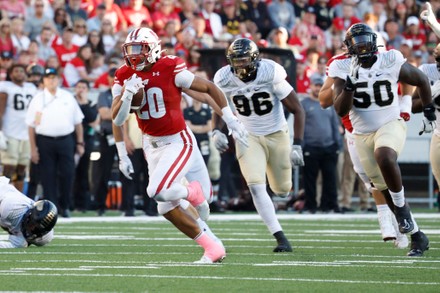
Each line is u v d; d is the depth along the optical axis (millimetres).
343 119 30953
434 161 29594
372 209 53219
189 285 19922
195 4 62000
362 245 30562
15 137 47000
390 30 65125
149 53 24250
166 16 60344
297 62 56562
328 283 20297
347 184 52875
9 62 51188
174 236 34219
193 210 25125
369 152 28000
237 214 49906
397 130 27297
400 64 27156
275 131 29297
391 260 25422
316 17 65438
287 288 19469
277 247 28234
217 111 25234
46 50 55031
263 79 28688
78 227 39125
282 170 29812
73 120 46062
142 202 51844
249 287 19609
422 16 29969
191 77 24484
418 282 20484
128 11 59750
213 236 25234
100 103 47625
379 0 68812
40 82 48312
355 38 26734
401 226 26625
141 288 19422
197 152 25266
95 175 48219
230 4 62188
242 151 29109
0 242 28953
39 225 28766
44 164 45344
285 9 64125
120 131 25938
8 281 20531
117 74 24875
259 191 28672
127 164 26078
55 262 24594
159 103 24500
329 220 44844
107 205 53344
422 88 27438
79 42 56125
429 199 57062
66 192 45906
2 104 46656
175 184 24062
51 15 58500
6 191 29094
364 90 27328
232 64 28453
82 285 19891
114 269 22938
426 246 27156
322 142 50250
